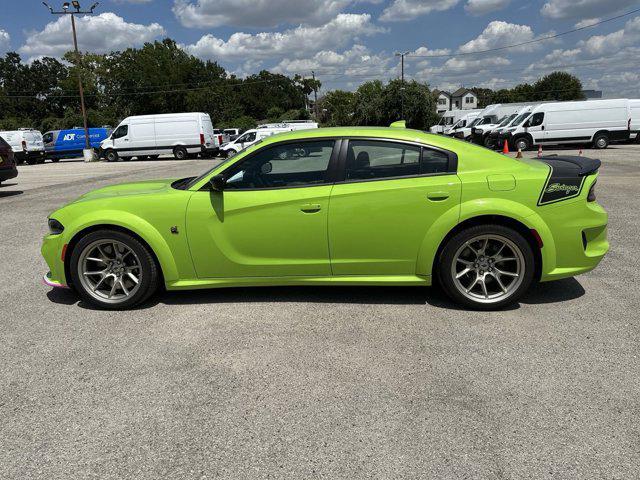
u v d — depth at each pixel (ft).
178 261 12.94
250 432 7.94
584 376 9.35
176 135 88.58
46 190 42.73
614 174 42.04
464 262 12.51
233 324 12.22
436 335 11.30
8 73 305.53
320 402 8.73
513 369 9.69
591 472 6.84
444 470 6.95
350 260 12.64
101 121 253.03
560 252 12.24
